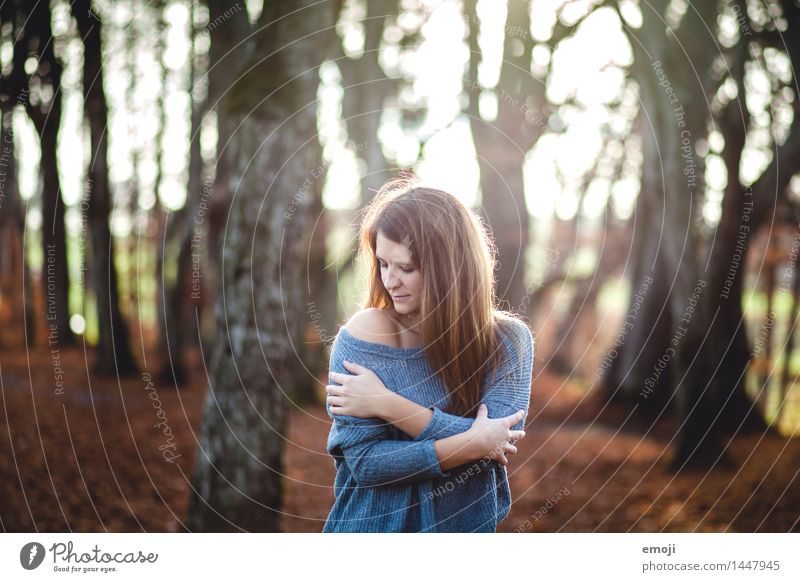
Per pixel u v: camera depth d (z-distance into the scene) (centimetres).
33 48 458
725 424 824
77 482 501
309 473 700
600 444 908
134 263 1352
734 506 546
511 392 193
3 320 1247
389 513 184
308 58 382
